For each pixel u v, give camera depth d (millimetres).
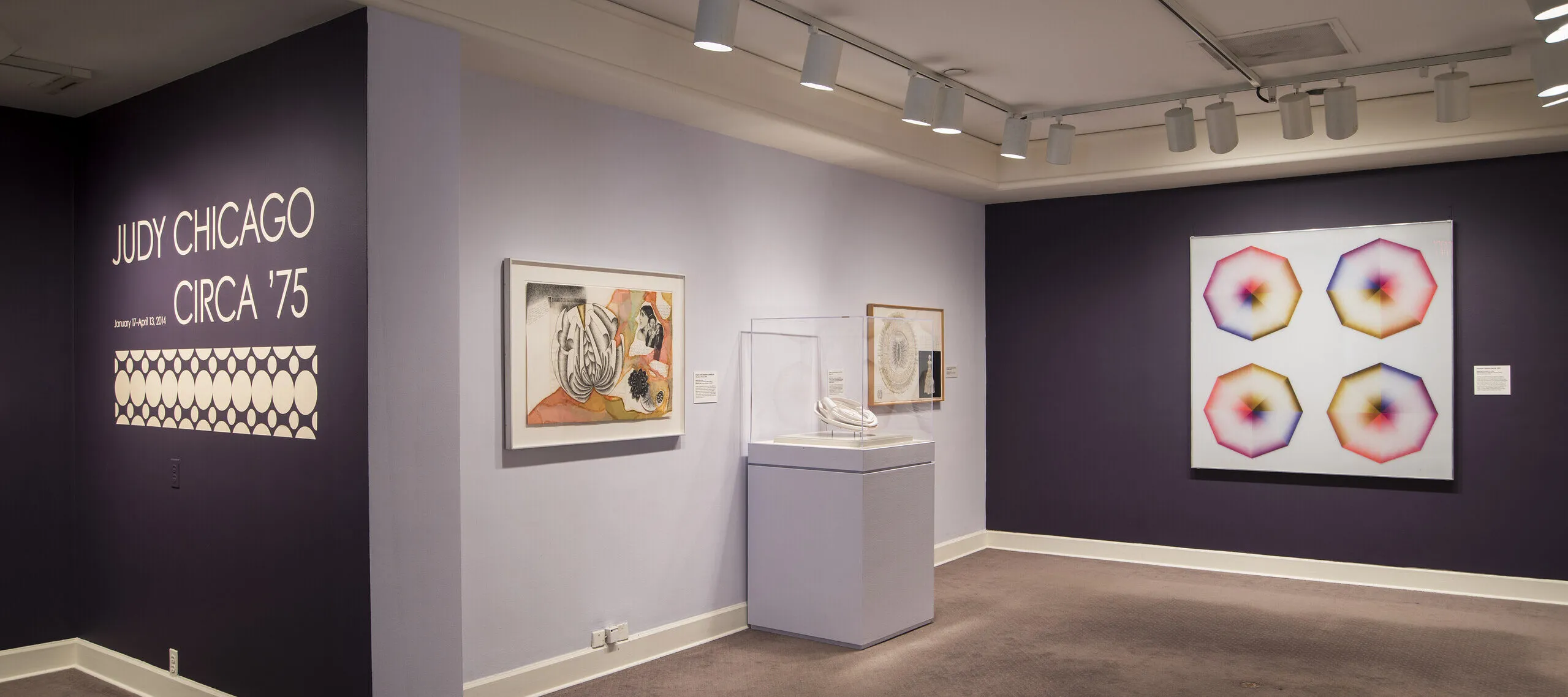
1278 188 6512
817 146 5453
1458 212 5988
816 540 4941
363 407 3225
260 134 3635
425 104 3387
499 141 4051
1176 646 4855
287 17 3336
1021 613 5508
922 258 6797
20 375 4484
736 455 5219
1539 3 3412
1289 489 6469
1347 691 4191
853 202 6125
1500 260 5883
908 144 5926
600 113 4488
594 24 3951
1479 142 5512
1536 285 5789
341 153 3312
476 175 3965
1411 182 6113
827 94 5238
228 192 3793
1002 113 5922
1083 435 7188
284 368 3535
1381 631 5117
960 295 7258
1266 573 6516
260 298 3635
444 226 3434
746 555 5262
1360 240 6230
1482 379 5922
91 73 3971
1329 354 6312
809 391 5078
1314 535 6383
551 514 4234
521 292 4098
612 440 4477
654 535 4719
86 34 3512
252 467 3674
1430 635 5039
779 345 5246
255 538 3664
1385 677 4371
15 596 4461
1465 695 4145
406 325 3314
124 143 4363
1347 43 4641
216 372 3854
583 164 4402
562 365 4262
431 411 3387
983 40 4570
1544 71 4328
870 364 4895
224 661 3820
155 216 4168
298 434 3479
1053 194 7129
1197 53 4754
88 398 4578
